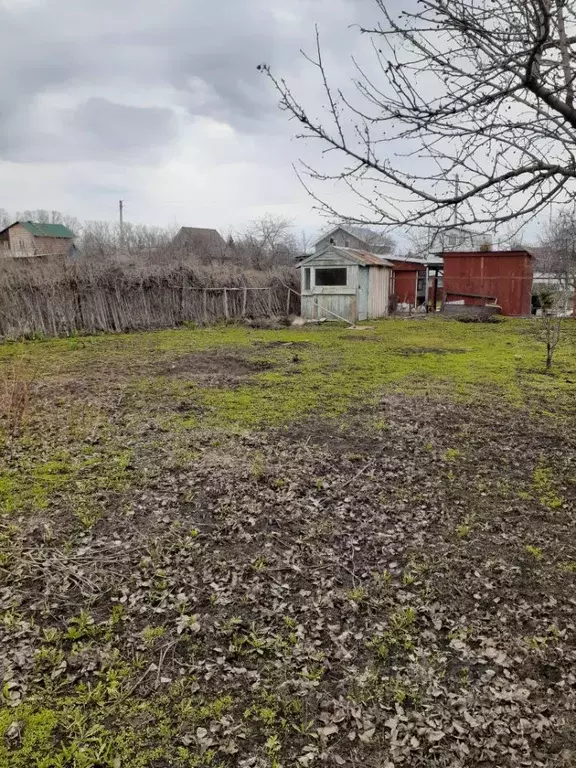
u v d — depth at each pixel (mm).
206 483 4301
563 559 3256
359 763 1915
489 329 15500
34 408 6535
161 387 7727
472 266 20875
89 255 21875
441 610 2787
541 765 1906
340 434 5598
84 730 2021
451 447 5215
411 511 3889
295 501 4020
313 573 3119
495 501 4039
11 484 4234
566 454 5000
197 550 3334
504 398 7098
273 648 2498
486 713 2133
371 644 2533
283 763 1909
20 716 2074
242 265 23719
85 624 2625
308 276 18141
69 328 14562
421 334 14375
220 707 2146
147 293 16125
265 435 5520
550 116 1999
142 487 4223
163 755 1928
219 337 13914
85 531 3541
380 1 1981
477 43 1896
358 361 10000
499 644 2535
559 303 9844
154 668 2363
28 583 2971
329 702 2191
